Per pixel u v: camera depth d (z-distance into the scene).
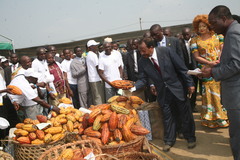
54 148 2.68
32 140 3.14
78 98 6.93
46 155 2.61
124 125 2.98
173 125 4.12
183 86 3.94
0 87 4.16
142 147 3.01
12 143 3.36
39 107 4.43
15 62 8.01
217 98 4.62
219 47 4.47
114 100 3.95
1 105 4.25
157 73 3.87
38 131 3.15
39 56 5.70
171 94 3.91
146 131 2.96
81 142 2.79
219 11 2.50
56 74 6.10
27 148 3.09
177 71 3.90
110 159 2.50
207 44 4.42
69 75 6.80
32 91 3.75
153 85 4.31
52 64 6.17
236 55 2.35
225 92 2.62
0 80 4.21
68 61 6.93
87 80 6.55
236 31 2.37
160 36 4.80
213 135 4.66
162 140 4.69
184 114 4.04
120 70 6.46
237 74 2.47
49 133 3.16
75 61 6.41
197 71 2.99
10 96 3.91
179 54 4.91
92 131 3.05
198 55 4.61
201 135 4.72
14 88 3.62
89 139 2.96
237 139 2.60
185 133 4.16
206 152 3.96
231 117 2.61
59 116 3.61
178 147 4.27
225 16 2.50
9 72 7.44
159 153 3.28
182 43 5.83
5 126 3.58
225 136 4.56
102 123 3.09
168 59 3.76
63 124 3.58
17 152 3.21
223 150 4.00
